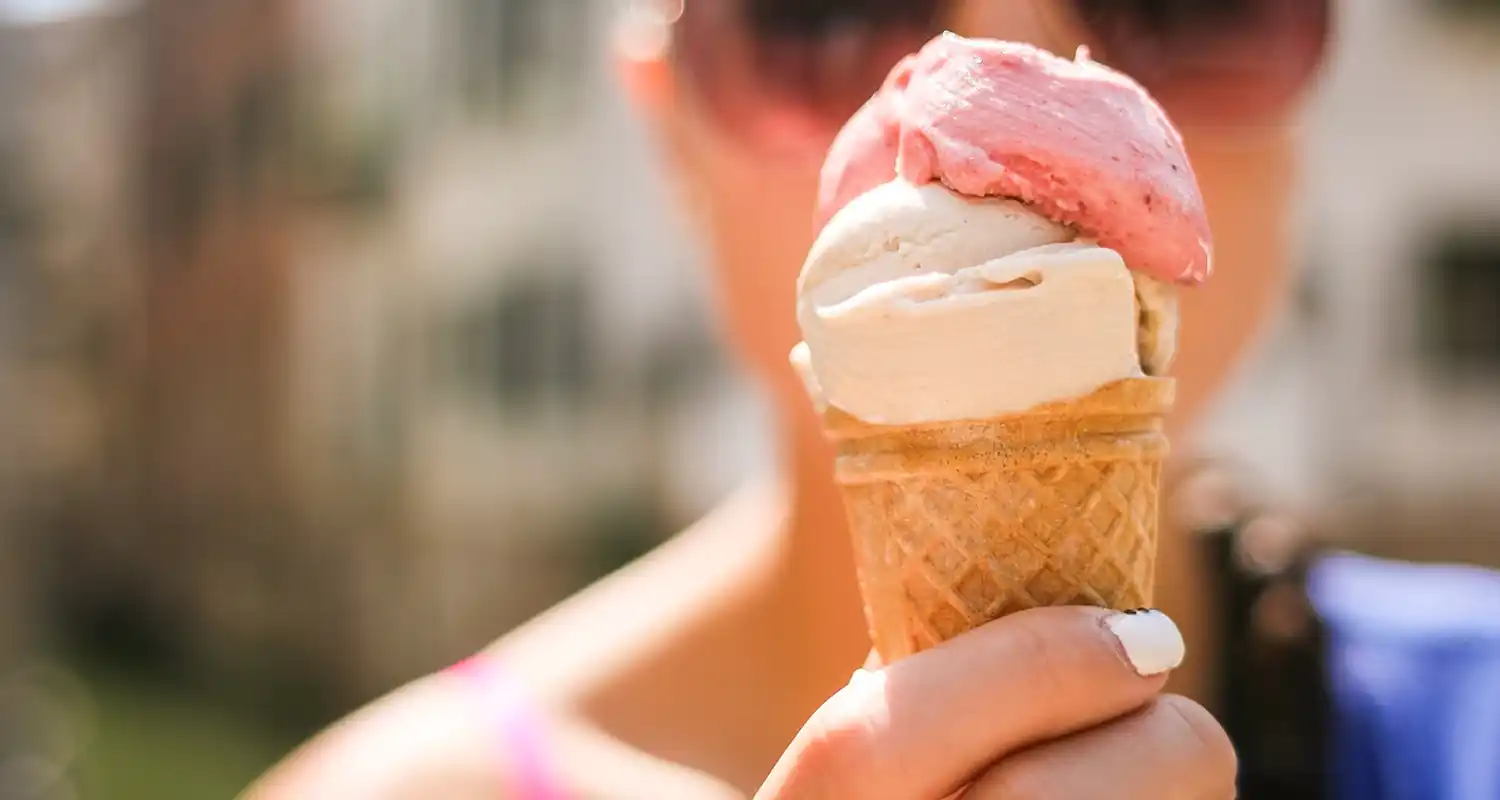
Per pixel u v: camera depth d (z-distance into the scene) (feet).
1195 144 1.45
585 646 1.66
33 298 9.33
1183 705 1.13
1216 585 1.60
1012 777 1.09
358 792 1.55
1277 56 1.46
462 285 7.91
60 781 6.97
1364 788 1.55
